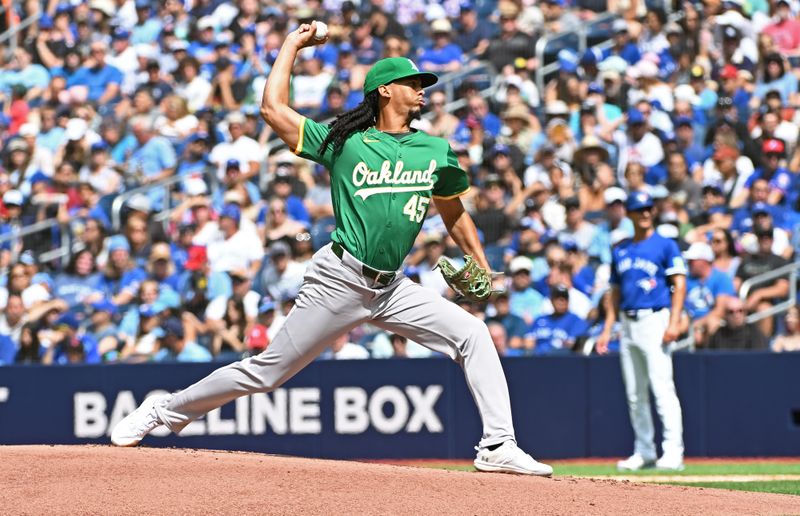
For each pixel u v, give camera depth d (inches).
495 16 2122.3
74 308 1670.8
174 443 1470.2
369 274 754.2
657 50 1978.3
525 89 1932.8
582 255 1662.2
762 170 1756.9
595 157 1772.9
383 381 1475.1
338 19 2165.4
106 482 719.1
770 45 1994.3
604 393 1478.8
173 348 1598.2
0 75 2145.7
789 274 1581.0
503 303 1569.9
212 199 1836.9
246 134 1904.5
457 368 1472.7
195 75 2074.3
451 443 1467.8
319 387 1475.1
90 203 1867.6
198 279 1643.7
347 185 755.4
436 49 2070.6
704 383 1480.1
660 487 789.9
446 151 765.9
